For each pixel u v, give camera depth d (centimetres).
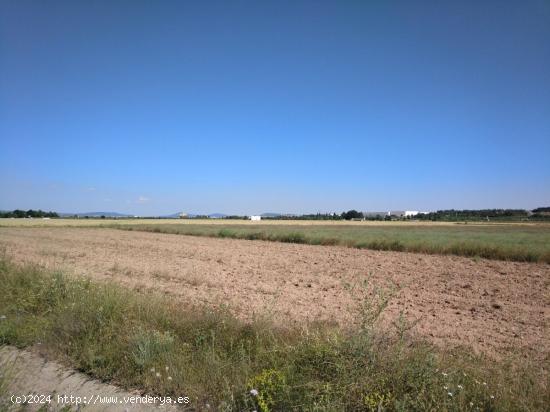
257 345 570
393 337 581
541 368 588
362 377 439
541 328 892
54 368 546
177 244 3466
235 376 483
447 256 2436
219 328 638
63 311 715
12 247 2950
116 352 563
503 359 621
